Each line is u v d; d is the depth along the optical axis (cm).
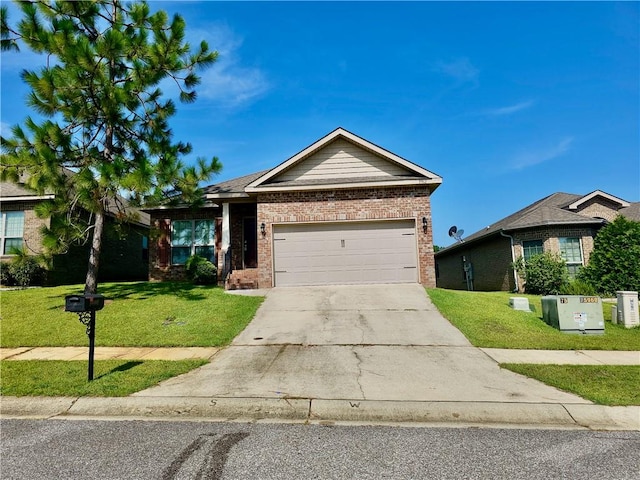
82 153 1077
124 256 1973
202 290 1295
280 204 1344
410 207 1322
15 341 785
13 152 1002
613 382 536
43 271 1472
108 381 548
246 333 827
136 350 729
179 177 1102
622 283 1397
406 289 1205
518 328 856
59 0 1062
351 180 1346
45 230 1021
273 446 373
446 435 401
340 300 1096
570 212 1695
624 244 1430
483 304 1074
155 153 1122
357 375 574
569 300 856
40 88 951
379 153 1362
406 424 435
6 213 1543
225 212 1449
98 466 336
